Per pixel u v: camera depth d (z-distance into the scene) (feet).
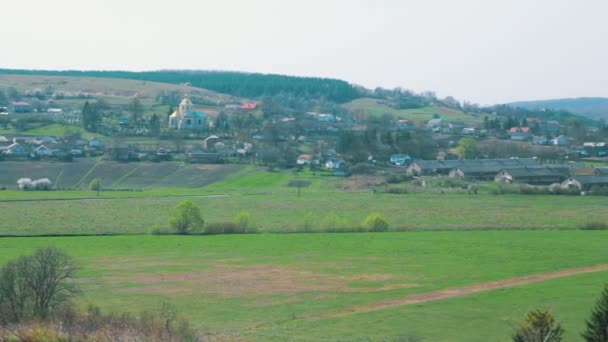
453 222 558.15
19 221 542.57
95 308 275.80
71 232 495.41
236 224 503.61
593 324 204.23
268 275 371.97
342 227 513.04
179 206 497.05
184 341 241.55
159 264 394.73
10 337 230.27
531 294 315.99
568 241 458.91
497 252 425.28
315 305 312.91
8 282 269.23
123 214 588.50
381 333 263.90
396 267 389.80
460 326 271.28
